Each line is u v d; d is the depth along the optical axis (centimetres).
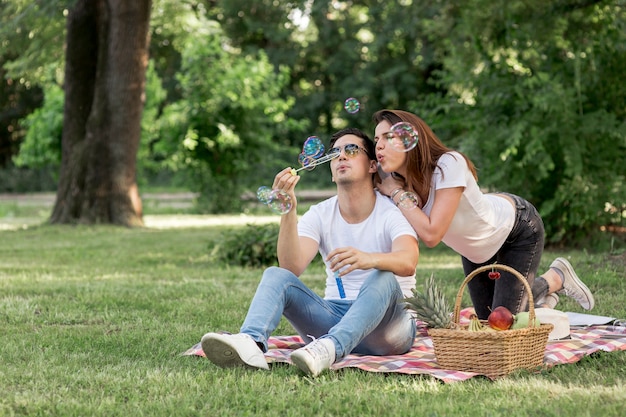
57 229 1532
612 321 507
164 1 2088
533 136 990
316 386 351
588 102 1044
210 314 591
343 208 405
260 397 337
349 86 3316
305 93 3631
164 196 3247
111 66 1605
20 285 766
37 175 3875
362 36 3500
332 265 373
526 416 303
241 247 964
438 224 391
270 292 386
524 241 439
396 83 3269
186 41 2147
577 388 344
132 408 326
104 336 502
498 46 1082
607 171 1010
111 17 1597
